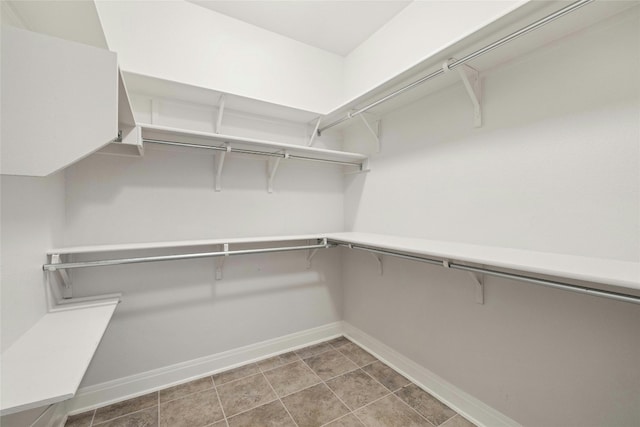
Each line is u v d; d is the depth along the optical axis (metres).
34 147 0.70
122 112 1.26
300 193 2.41
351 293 2.54
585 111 1.12
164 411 1.61
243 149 1.98
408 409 1.62
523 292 1.34
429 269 1.82
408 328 1.97
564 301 1.20
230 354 2.09
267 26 2.13
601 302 1.10
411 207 1.94
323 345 2.44
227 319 2.09
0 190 0.90
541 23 1.00
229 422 1.52
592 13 1.03
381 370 2.03
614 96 1.05
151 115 1.80
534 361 1.30
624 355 1.05
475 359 1.54
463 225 1.60
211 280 2.03
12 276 0.96
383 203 2.19
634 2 0.98
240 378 1.93
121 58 1.64
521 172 1.33
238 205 2.13
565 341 1.20
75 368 0.78
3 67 0.68
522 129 1.32
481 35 1.11
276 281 2.30
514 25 1.05
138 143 1.43
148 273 1.81
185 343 1.93
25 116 0.70
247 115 2.13
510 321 1.39
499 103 1.41
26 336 1.02
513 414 1.37
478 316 1.53
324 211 2.54
